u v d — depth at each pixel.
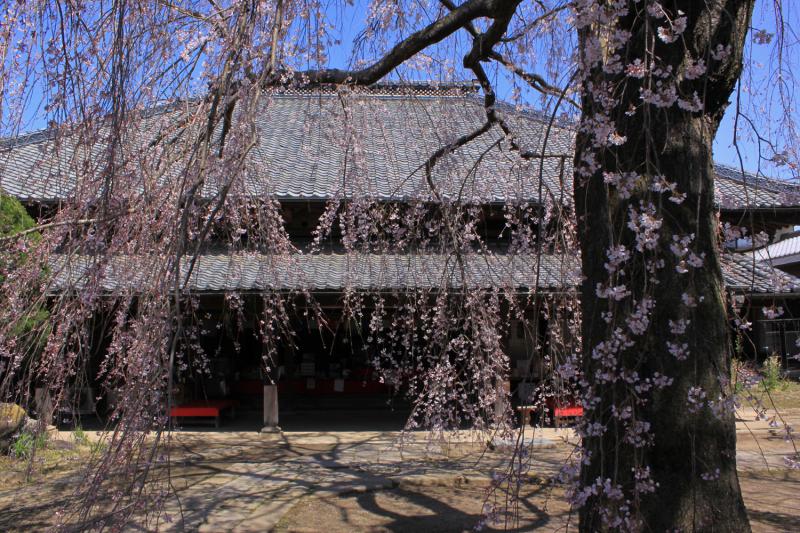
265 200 5.54
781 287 3.61
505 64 5.56
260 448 10.40
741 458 9.23
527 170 5.89
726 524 3.38
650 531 3.37
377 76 5.04
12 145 4.62
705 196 3.58
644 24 3.43
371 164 11.09
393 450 10.05
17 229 7.30
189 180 3.35
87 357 4.28
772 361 15.23
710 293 3.51
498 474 4.03
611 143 3.50
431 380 7.46
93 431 10.72
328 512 6.71
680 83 3.55
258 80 3.49
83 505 2.97
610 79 3.66
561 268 5.56
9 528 5.94
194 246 3.32
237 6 3.84
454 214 6.47
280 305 7.71
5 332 4.13
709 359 3.45
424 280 7.32
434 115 6.99
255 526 6.16
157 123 4.35
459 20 4.75
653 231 3.36
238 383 15.28
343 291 9.33
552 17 5.21
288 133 15.16
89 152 3.93
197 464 9.15
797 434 10.72
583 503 3.32
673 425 3.40
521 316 6.64
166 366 2.85
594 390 3.49
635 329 3.07
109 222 3.75
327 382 15.45
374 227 6.86
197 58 4.11
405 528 6.15
